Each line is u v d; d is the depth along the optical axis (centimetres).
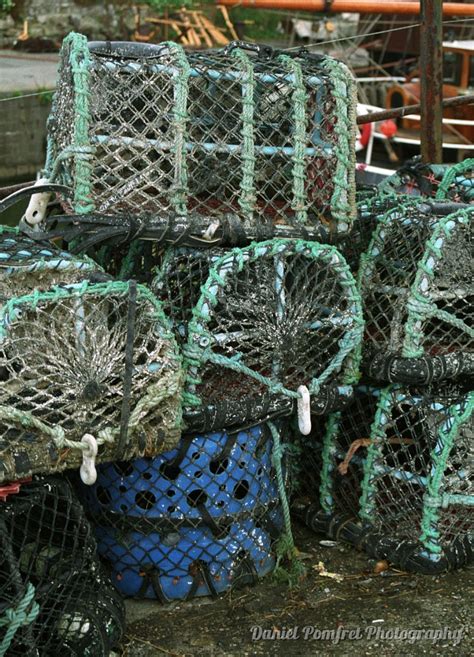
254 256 212
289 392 223
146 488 219
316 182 229
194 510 221
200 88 215
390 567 243
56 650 191
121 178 208
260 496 232
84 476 184
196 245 213
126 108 213
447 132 593
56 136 227
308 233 221
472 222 225
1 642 181
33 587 182
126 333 190
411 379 226
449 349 238
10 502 185
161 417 197
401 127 616
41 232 202
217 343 212
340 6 464
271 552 239
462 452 237
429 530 236
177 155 209
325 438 253
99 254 248
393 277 238
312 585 235
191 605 226
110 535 225
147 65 209
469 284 228
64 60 219
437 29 313
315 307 223
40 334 184
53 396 184
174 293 227
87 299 188
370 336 239
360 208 253
